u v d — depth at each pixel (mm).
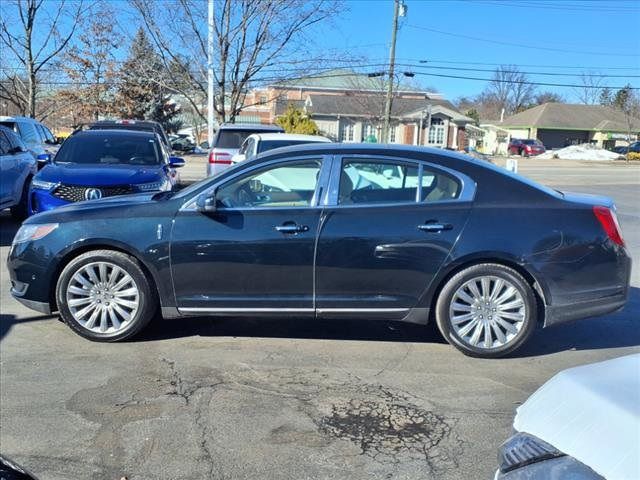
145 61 22734
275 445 3492
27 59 20281
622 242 4926
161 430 3639
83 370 4492
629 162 45062
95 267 4980
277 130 14148
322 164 4934
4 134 10812
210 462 3314
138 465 3283
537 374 4602
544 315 4910
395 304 4875
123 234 4887
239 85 18609
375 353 4949
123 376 4395
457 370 4637
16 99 25844
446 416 3873
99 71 35812
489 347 4863
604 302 4879
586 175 29469
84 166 8812
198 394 4121
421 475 3229
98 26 28266
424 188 4906
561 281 4809
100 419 3760
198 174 24688
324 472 3238
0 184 10016
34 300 5066
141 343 5059
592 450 1737
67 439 3531
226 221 4852
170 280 4906
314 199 4887
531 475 1851
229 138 13977
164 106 45875
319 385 4301
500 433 3670
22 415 3797
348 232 4793
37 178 8477
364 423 3764
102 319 5016
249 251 4824
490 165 5043
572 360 4910
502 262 4832
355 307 4891
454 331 4871
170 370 4512
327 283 4852
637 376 2012
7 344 4996
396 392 4211
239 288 4895
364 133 51906
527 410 2090
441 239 4781
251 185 4953
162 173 8953
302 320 5719
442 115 51094
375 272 4820
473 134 60781
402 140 51375
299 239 4805
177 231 4867
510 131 66562
